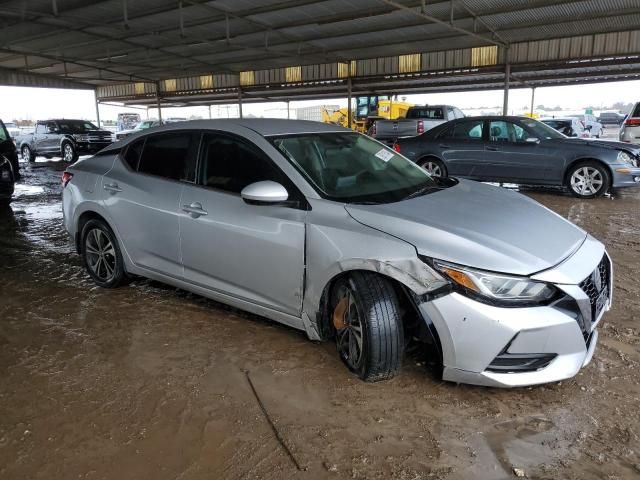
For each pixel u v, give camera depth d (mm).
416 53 20188
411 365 3047
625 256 5180
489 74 19484
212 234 3465
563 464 2201
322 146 3537
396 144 10250
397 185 3436
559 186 8836
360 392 2775
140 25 16188
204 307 3998
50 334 3576
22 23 15625
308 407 2650
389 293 2742
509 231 2805
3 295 4387
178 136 3891
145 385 2889
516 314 2441
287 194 3070
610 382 2818
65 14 14664
